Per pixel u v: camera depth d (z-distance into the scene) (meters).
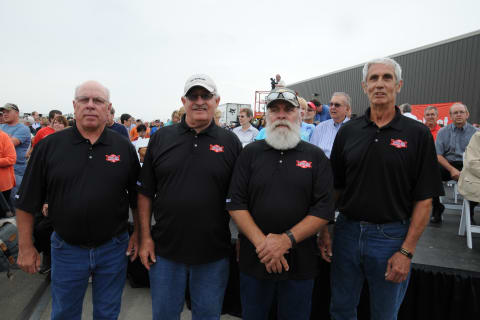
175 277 1.58
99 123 1.56
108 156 1.58
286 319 1.58
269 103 1.57
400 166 1.47
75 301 1.58
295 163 1.52
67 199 1.49
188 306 2.44
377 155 1.50
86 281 1.60
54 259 1.57
